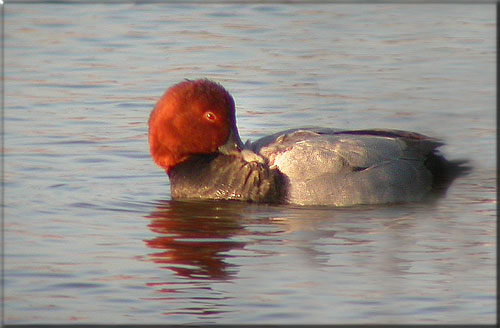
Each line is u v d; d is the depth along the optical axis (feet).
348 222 42.57
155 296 34.73
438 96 58.59
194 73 62.08
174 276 36.40
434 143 47.70
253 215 43.39
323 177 44.86
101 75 62.08
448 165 48.37
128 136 53.21
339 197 44.68
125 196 45.83
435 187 46.98
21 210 43.34
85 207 44.09
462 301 34.30
